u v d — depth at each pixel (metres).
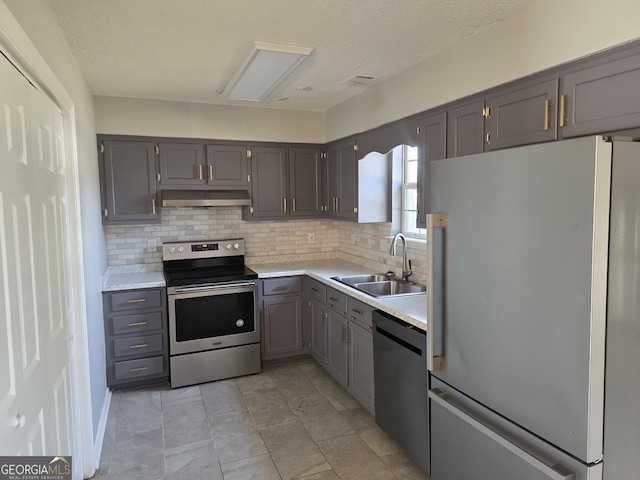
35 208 1.58
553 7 1.87
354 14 2.08
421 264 3.31
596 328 1.34
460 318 1.86
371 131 3.44
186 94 3.58
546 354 1.48
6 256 1.25
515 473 1.65
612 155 1.31
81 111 2.68
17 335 1.32
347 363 3.29
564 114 1.84
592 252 1.32
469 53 2.36
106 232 3.92
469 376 1.83
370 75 3.06
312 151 4.33
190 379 3.60
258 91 3.35
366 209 3.71
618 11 1.62
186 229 4.18
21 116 1.45
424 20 2.14
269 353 3.93
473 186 1.75
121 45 2.43
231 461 2.55
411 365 2.41
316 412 3.12
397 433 2.59
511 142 2.11
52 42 1.93
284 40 2.40
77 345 2.29
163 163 3.80
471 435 1.88
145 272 3.96
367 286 3.43
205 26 2.20
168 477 2.40
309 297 3.99
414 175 3.58
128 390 3.52
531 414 1.55
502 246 1.63
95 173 3.31
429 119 2.71
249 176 4.11
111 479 2.38
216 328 3.66
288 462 2.54
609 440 1.40
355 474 2.42
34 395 1.47
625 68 1.61
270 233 4.48
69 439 2.05
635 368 1.43
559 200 1.41
